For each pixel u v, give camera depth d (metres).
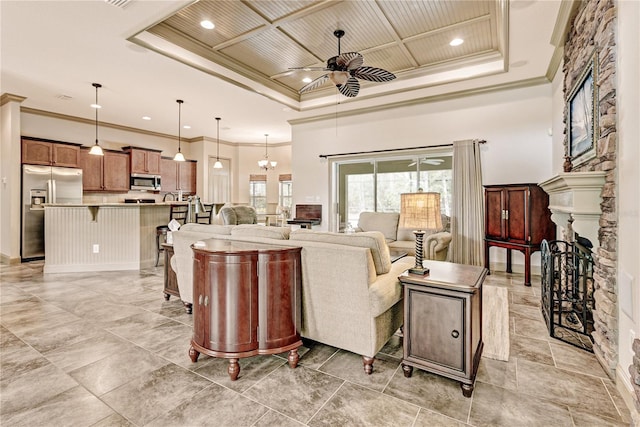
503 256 5.05
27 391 1.91
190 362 2.27
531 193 4.23
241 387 1.96
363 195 6.49
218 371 2.15
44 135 6.27
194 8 3.48
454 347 1.90
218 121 7.15
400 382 2.01
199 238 3.00
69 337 2.68
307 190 7.02
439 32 3.96
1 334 2.73
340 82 3.82
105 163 7.05
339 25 3.80
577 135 2.94
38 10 3.02
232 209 7.15
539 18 3.19
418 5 3.42
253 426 1.62
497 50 4.40
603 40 2.21
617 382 1.94
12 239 5.65
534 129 4.77
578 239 2.92
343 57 3.44
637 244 1.73
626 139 1.89
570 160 3.17
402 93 5.44
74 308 3.40
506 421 1.65
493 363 2.26
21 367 2.19
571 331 2.77
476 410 1.74
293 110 6.33
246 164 9.72
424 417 1.68
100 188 6.96
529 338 2.66
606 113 2.15
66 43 3.65
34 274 4.94
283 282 2.17
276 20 3.70
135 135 7.82
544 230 4.25
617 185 2.03
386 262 2.27
